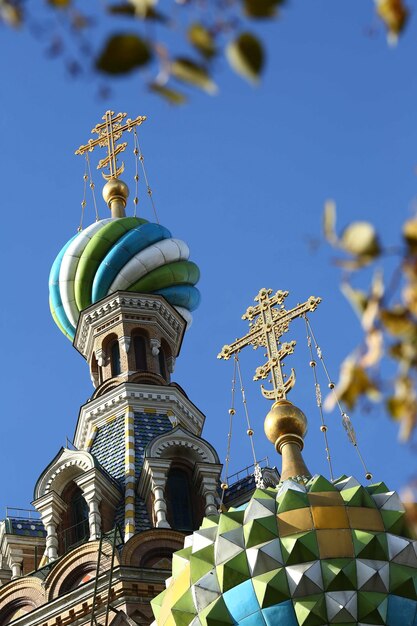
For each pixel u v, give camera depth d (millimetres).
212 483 64562
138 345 74625
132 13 12117
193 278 79125
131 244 77688
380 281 12258
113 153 85500
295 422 55188
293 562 45750
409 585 45438
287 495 47531
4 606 59844
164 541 59469
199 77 12258
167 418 70312
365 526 46594
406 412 12109
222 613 45656
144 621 55594
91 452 68812
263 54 12117
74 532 63875
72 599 57219
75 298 77688
